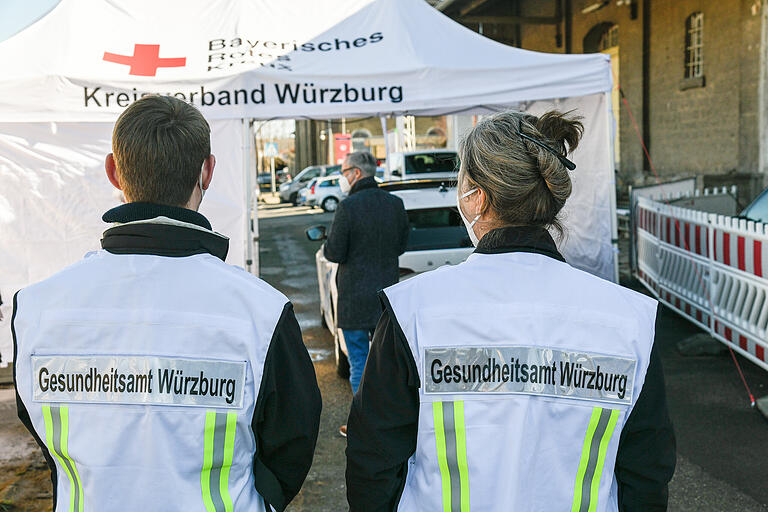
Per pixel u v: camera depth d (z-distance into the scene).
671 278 7.49
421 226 5.88
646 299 1.55
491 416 1.43
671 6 15.62
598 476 1.46
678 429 4.62
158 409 1.44
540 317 1.46
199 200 1.67
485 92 6.00
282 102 5.77
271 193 42.03
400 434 1.49
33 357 1.48
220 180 5.80
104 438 1.43
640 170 17.00
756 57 13.10
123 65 5.70
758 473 3.97
